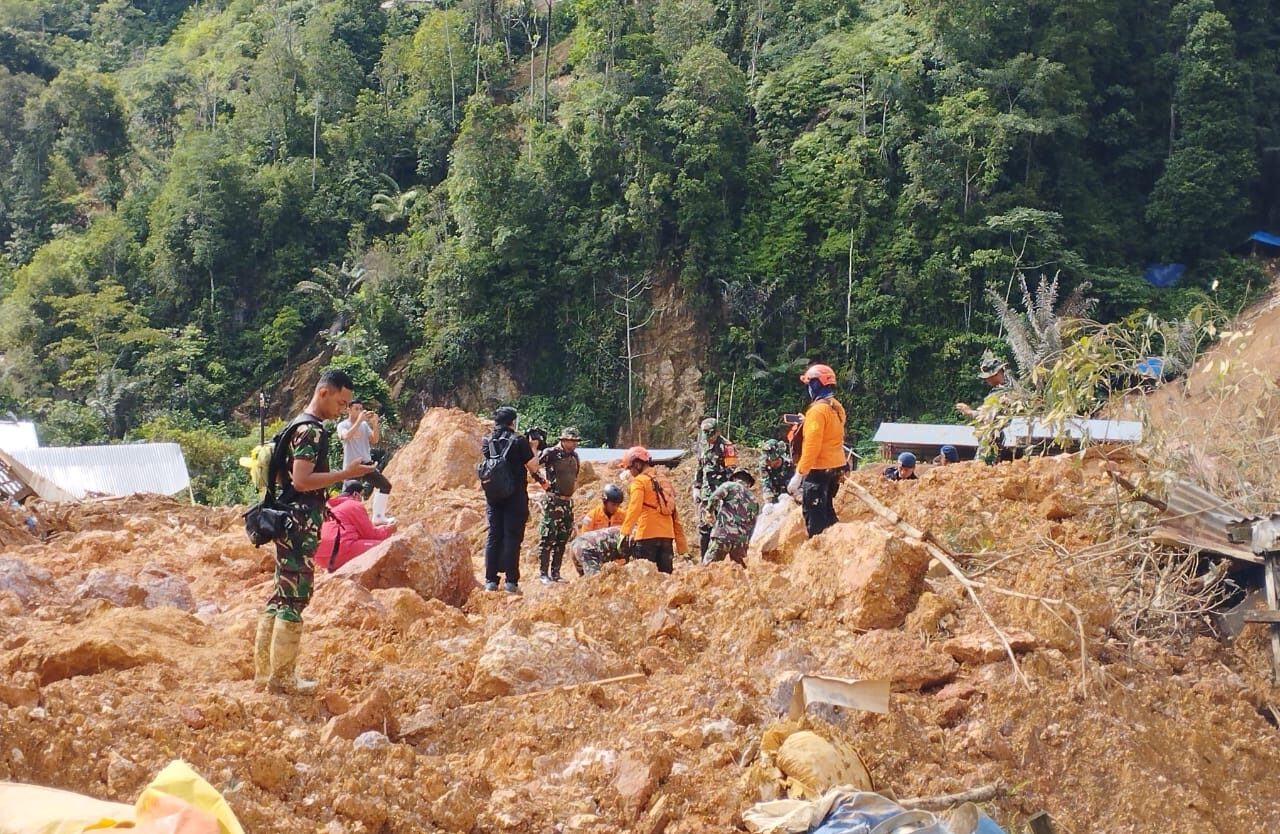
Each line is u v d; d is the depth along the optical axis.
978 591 8.67
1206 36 69.44
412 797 5.95
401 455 19.88
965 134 66.12
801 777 6.21
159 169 86.81
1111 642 8.56
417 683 7.45
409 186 83.62
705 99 70.50
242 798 5.57
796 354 64.62
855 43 72.31
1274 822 7.25
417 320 70.31
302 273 75.44
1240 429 10.02
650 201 67.12
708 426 13.26
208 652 7.72
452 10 93.88
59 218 85.69
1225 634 9.00
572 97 77.56
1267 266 66.56
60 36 117.88
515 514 11.08
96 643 7.18
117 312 70.56
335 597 9.05
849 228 65.94
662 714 7.10
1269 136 69.19
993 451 12.35
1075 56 70.06
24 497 15.66
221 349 72.69
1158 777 7.10
